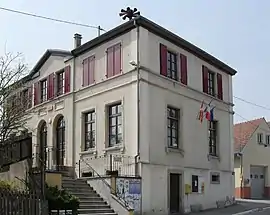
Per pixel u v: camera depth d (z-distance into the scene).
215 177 28.56
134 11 24.98
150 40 24.16
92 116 26.03
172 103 25.20
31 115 31.12
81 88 26.94
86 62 26.88
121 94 24.03
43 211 14.88
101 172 24.41
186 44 26.64
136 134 22.69
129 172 22.66
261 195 41.38
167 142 24.56
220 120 30.02
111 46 25.11
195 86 27.61
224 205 28.89
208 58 29.00
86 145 26.19
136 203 21.75
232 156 30.84
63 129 28.42
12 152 19.28
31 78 31.75
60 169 26.28
